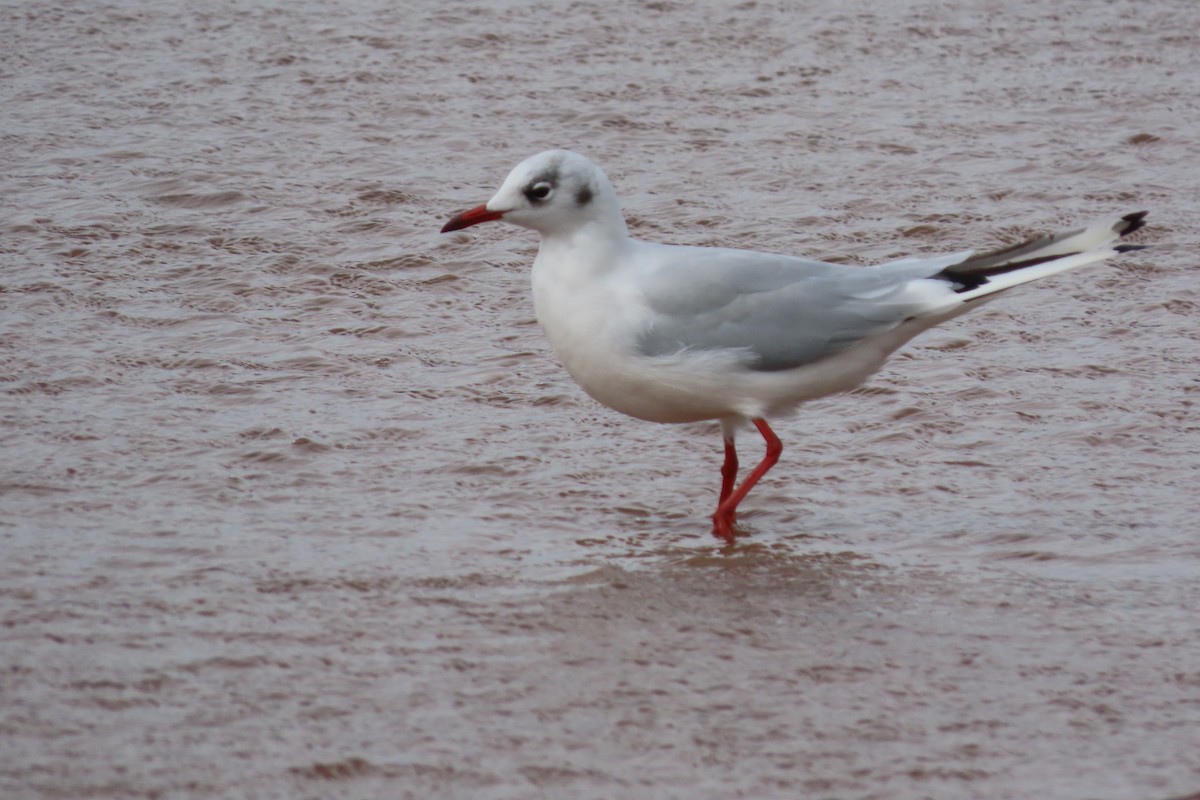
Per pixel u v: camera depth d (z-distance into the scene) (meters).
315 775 8.36
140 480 12.42
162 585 10.62
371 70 24.31
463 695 9.27
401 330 16.05
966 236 18.64
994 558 11.59
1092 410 14.27
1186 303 16.81
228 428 13.55
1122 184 20.34
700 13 27.62
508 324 16.33
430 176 20.39
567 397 14.59
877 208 19.50
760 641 10.15
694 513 12.42
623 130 22.14
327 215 19.06
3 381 14.31
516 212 11.79
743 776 8.47
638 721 9.02
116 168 20.31
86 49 25.06
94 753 8.49
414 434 13.63
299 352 15.35
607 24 26.88
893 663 9.85
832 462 13.38
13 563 10.84
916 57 25.66
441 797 8.20
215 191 19.56
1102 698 9.42
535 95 23.45
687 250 12.16
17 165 20.30
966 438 13.78
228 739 8.69
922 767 8.60
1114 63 25.44
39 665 9.44
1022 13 28.12
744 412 12.02
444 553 11.40
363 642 9.92
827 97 23.72
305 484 12.54
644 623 10.37
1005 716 9.20
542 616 10.42
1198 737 8.97
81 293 16.61
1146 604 10.76
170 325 15.94
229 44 25.48
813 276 12.02
